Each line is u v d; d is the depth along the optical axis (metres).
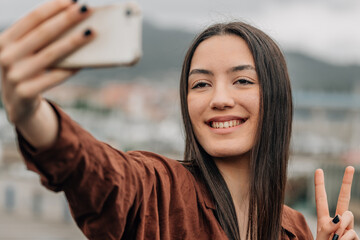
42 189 19.12
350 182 1.65
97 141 0.94
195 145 1.50
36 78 0.75
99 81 66.44
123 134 31.75
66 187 0.92
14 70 0.73
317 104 31.84
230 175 1.51
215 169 1.49
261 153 1.47
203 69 1.44
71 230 16.11
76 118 31.52
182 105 1.56
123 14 0.75
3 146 23.08
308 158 21.81
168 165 1.32
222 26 1.49
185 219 1.29
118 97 59.06
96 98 57.25
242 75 1.42
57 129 0.85
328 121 31.44
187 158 1.58
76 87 57.34
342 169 17.17
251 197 1.48
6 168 20.86
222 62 1.42
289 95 1.55
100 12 0.76
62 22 0.73
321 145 23.59
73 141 0.85
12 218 16.66
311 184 20.88
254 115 1.44
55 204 18.02
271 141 1.50
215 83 1.43
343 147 24.03
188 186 1.37
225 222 1.41
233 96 1.41
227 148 1.41
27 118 0.79
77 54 0.76
